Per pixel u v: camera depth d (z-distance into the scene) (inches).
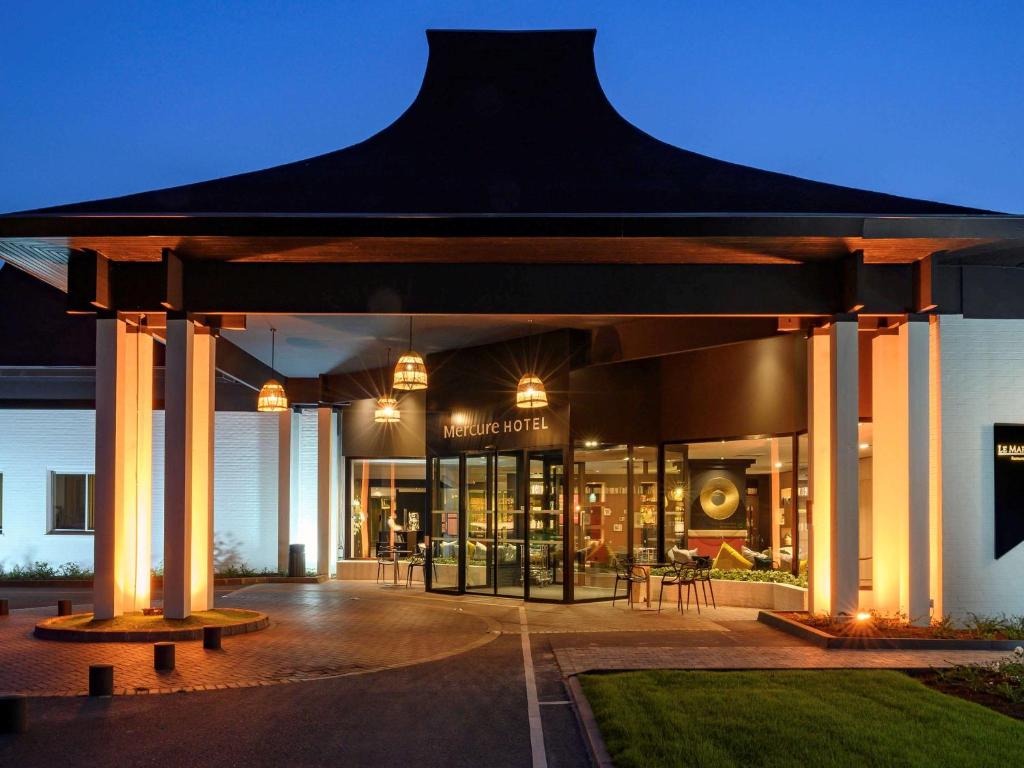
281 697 349.4
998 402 518.0
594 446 665.6
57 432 876.6
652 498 690.8
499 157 515.2
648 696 328.8
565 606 641.6
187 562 502.0
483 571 720.3
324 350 751.1
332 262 490.3
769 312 490.0
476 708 332.8
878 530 511.5
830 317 494.3
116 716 318.7
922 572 482.3
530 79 565.0
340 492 898.7
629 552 679.7
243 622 502.6
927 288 478.9
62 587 807.1
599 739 281.1
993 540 512.4
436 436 764.6
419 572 866.1
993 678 360.5
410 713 325.1
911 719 294.5
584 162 512.1
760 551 659.4
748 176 504.1
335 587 799.7
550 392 664.4
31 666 403.2
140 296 492.7
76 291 475.2
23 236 430.3
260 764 264.5
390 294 488.4
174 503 497.4
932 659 409.7
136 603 533.0
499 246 455.2
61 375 870.4
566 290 488.7
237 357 749.9
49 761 265.7
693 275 489.7
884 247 458.6
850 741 267.4
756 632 503.2
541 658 433.4
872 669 380.8
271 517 877.8
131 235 431.2
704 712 304.7
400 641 483.5
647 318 616.7
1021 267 521.7
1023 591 510.6
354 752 277.1
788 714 300.5
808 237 433.7
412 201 455.2
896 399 504.4
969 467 514.3
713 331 585.9
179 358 490.6
